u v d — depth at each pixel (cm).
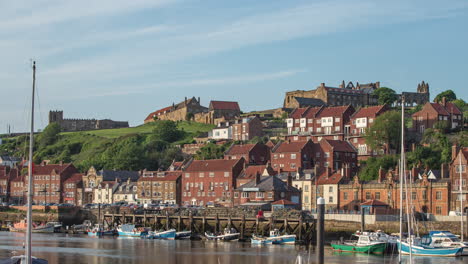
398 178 18275
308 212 17425
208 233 17675
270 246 15638
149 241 17312
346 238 16500
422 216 16112
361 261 12850
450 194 17100
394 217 16062
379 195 18475
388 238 14288
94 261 13175
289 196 19850
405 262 12631
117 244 16400
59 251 14788
